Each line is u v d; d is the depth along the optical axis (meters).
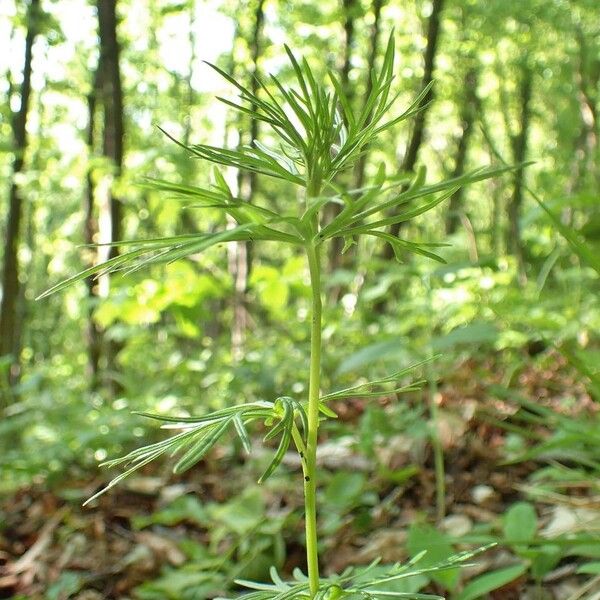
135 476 3.65
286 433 0.83
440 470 2.52
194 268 4.86
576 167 8.55
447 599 1.98
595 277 4.90
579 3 10.16
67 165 5.80
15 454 3.85
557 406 3.51
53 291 0.82
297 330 5.69
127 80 11.95
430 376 2.70
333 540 2.59
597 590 1.93
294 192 12.06
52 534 3.05
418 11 10.67
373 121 0.92
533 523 1.81
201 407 4.69
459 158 12.93
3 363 4.47
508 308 4.43
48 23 8.07
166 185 0.87
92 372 6.27
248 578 2.40
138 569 2.63
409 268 3.66
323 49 10.40
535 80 13.78
